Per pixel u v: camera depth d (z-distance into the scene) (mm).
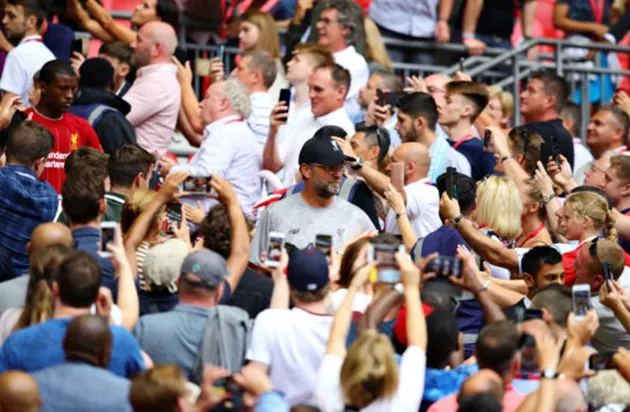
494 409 22328
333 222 32406
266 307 28969
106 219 31094
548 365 25406
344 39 44562
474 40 48875
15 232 31531
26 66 40969
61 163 35438
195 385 26141
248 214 36125
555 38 51875
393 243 28312
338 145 32812
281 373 26266
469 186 32625
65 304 24875
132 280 26312
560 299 27797
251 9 45938
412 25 48438
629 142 43188
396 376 23594
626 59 53812
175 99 40438
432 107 38688
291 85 44406
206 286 26516
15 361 24609
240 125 38219
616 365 25047
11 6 41031
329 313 26547
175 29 44188
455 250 31938
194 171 37719
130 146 31578
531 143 37750
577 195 33562
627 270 32688
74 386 23594
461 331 30203
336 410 24281
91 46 47031
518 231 33781
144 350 26266
